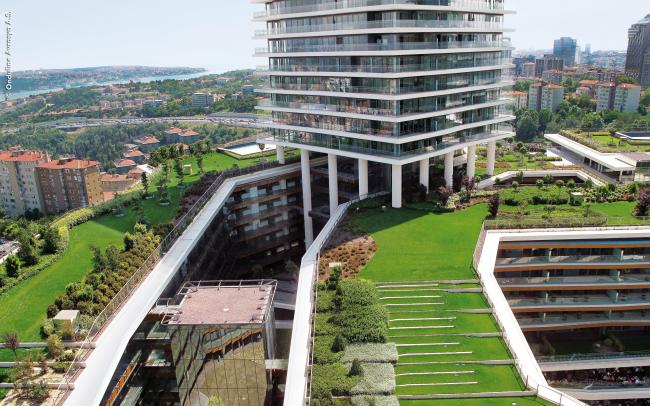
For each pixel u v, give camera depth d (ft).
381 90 231.09
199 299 154.40
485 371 134.41
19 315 150.82
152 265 175.01
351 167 294.46
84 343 133.80
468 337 147.95
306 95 263.08
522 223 207.92
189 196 248.32
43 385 119.55
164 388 150.20
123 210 239.30
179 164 288.10
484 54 267.39
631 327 224.74
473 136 272.51
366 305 157.99
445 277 177.68
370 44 228.02
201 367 144.15
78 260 187.52
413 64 230.48
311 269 184.65
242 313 145.48
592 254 210.79
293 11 256.93
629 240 204.13
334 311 157.17
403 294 169.27
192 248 193.57
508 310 158.20
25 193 459.32
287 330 193.06
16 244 243.60
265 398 146.82
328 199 293.84
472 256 191.72
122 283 158.40
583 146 341.41
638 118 536.42
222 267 236.84
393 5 216.95
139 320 144.15
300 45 259.60
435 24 232.73
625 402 188.14
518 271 212.43
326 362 135.85
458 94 255.70
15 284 167.73
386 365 134.41
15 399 119.34
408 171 275.39
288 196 292.61
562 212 226.58
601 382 192.54
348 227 223.30
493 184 282.56
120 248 192.03
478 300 164.96
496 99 283.59
